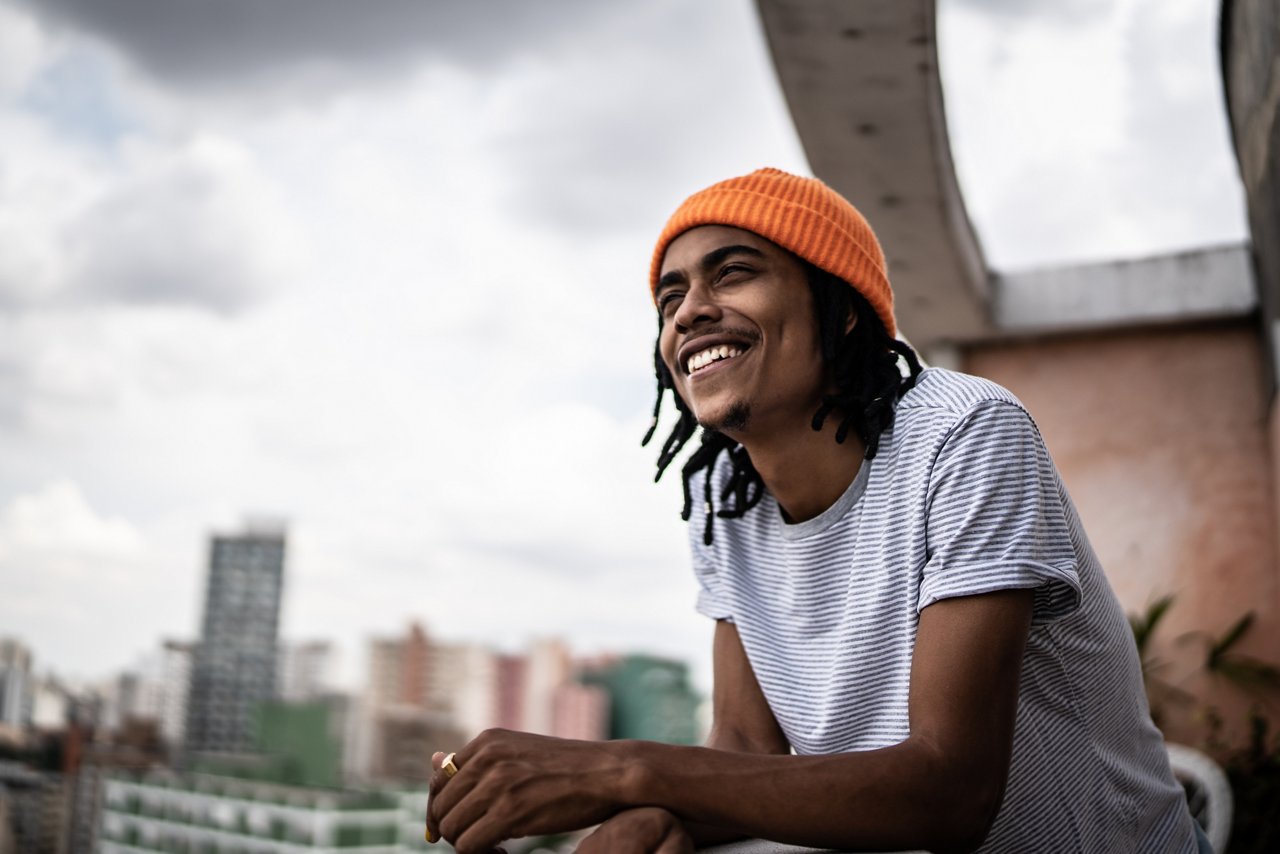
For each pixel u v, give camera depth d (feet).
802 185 4.33
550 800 3.23
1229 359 17.12
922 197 13.15
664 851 3.02
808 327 4.27
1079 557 4.08
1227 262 16.78
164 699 434.30
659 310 4.67
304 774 335.06
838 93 11.40
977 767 3.33
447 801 3.40
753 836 3.44
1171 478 17.13
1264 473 16.65
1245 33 10.68
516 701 423.64
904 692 4.05
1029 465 3.80
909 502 3.97
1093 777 4.24
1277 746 14.88
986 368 18.53
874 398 4.17
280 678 444.96
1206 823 6.07
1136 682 4.53
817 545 4.36
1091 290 17.46
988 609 3.59
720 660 5.13
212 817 240.32
